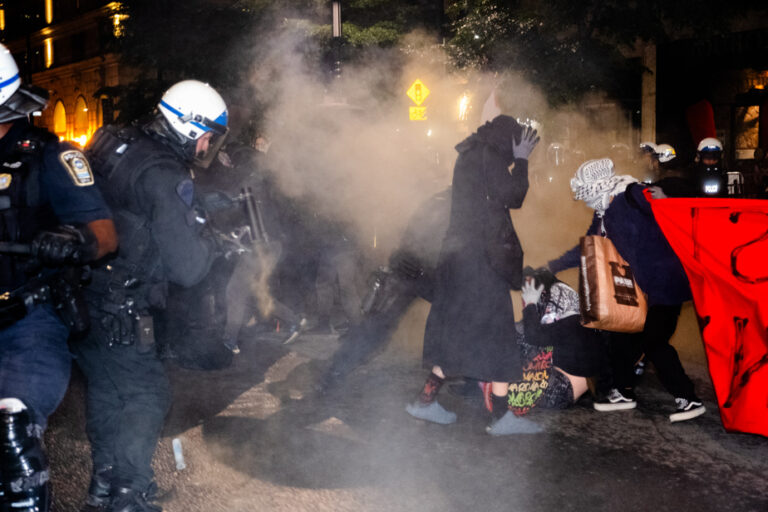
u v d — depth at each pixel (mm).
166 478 3734
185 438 4305
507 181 3996
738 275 4090
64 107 49219
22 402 2588
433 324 4250
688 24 13875
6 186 2611
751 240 4078
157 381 3041
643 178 9055
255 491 3596
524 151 4059
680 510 3412
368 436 4352
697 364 5941
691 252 4254
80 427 4508
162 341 3051
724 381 4207
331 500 3502
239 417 4668
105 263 2832
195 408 4836
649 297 4520
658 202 4316
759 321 4008
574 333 4578
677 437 4320
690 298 4551
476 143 4074
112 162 2846
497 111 4156
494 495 3562
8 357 2635
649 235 4414
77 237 2562
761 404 4020
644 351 4637
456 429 4469
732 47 17078
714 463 3945
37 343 2660
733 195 10305
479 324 4082
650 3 13273
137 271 2877
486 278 4070
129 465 2953
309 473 3816
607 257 4387
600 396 4859
